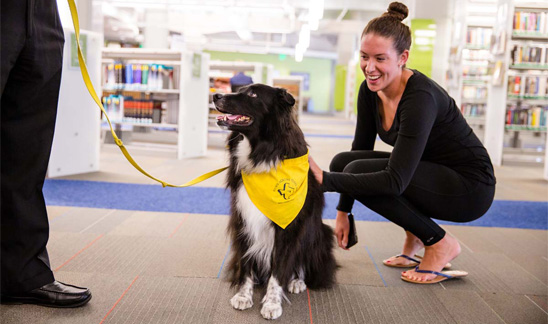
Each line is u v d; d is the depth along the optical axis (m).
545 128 7.01
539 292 2.22
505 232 3.34
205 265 2.39
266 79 8.52
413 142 1.93
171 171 5.31
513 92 6.92
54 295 1.81
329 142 9.31
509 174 6.11
